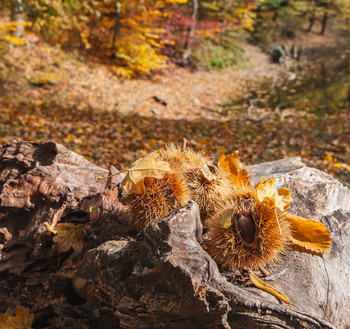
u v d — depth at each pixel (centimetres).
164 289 29
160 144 151
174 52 375
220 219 33
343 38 615
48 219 41
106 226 40
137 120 195
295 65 443
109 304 31
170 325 29
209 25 368
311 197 49
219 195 37
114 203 41
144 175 34
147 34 301
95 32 311
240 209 34
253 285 35
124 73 280
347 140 166
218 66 394
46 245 41
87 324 32
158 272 28
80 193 43
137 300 29
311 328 29
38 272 41
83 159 48
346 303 40
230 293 30
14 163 45
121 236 38
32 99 202
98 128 168
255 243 33
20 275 41
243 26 489
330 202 49
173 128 184
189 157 40
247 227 33
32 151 46
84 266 34
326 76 383
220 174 39
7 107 177
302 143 161
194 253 30
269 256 33
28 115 170
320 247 38
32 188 42
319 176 55
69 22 277
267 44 527
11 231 41
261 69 419
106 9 283
